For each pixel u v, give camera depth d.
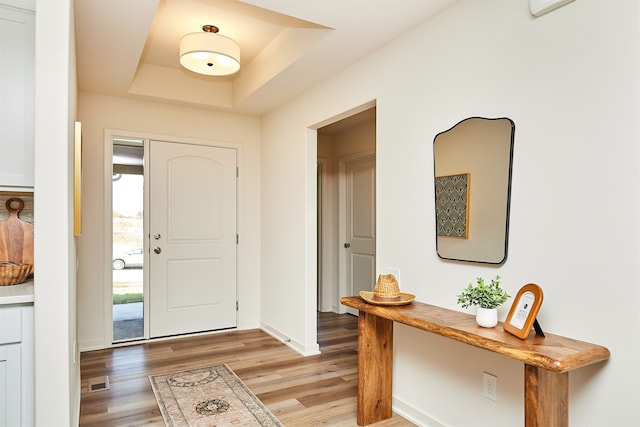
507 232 1.87
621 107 1.47
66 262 1.66
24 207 2.25
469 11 2.10
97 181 3.73
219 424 2.33
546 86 1.73
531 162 1.78
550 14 1.72
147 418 2.40
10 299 1.64
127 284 3.94
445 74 2.23
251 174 4.52
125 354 3.56
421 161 2.39
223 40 2.93
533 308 1.59
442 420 2.23
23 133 1.84
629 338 1.44
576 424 1.58
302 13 2.29
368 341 2.36
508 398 1.88
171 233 4.09
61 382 1.64
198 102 4.05
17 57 1.84
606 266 1.51
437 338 2.28
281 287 4.07
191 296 4.19
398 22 2.39
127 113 3.89
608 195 1.51
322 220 5.44
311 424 2.35
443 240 2.22
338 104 3.17
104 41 2.69
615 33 1.49
